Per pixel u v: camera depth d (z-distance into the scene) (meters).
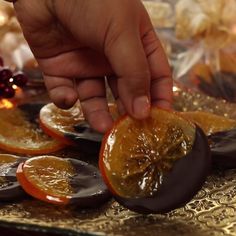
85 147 0.64
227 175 0.62
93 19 0.57
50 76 0.64
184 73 0.83
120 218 0.55
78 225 0.53
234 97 0.78
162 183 0.55
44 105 0.71
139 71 0.56
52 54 0.63
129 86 0.56
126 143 0.55
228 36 0.87
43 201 0.57
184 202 0.54
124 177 0.54
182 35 0.88
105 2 0.57
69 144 0.65
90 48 0.62
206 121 0.66
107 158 0.54
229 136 0.64
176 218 0.56
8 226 0.54
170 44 0.88
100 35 0.58
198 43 0.88
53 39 0.62
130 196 0.54
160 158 0.55
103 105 0.63
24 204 0.57
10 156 0.63
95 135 0.64
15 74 0.75
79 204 0.56
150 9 0.91
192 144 0.56
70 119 0.67
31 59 0.82
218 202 0.58
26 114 0.70
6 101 0.74
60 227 0.53
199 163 0.55
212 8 0.86
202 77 0.82
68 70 0.63
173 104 0.73
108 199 0.57
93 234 0.52
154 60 0.61
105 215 0.56
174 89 0.74
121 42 0.56
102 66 0.63
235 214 0.56
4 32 0.83
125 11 0.57
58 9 0.59
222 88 0.80
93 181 0.58
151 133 0.56
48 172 0.58
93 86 0.63
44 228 0.53
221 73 0.83
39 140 0.66
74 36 0.60
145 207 0.54
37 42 0.62
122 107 0.61
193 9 0.87
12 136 0.67
